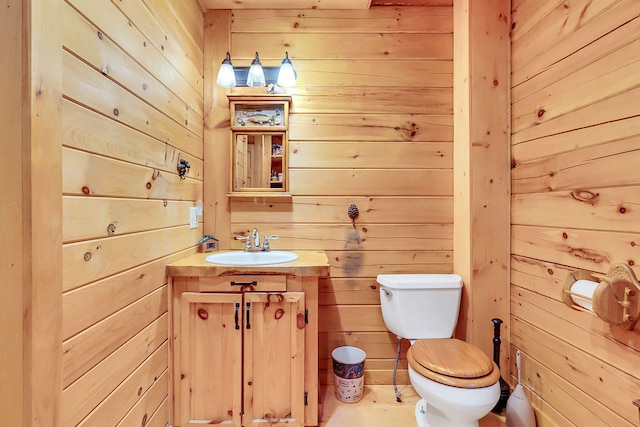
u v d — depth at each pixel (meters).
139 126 1.15
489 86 1.66
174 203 1.47
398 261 1.90
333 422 1.53
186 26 1.61
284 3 1.84
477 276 1.66
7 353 0.68
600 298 1.00
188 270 1.38
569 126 1.25
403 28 1.89
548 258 1.37
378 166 1.90
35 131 0.69
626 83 1.01
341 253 1.89
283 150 1.86
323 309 1.88
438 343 1.46
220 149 1.88
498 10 1.66
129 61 1.08
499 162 1.66
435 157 1.90
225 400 1.42
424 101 1.90
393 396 1.75
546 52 1.38
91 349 0.88
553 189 1.34
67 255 0.79
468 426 1.26
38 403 0.70
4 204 0.68
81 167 0.84
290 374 1.42
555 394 1.32
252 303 1.41
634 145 0.99
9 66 0.68
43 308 0.71
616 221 1.04
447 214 1.89
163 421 1.35
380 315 1.87
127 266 1.07
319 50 1.89
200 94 1.82
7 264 0.68
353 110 1.89
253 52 1.89
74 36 0.81
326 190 1.89
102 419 0.94
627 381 1.01
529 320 1.50
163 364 1.35
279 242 1.89
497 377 1.22
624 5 1.02
